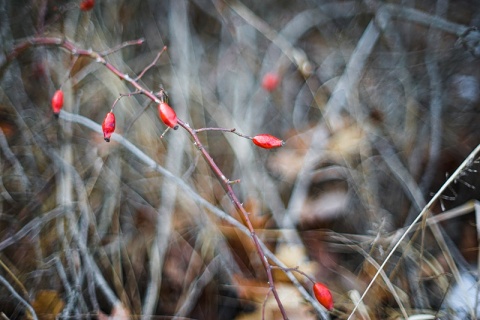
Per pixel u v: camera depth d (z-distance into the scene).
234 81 0.70
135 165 0.61
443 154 0.62
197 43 0.71
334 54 0.72
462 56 0.66
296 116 0.68
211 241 0.57
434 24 0.67
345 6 0.74
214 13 0.72
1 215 0.56
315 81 0.70
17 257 0.54
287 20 0.75
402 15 0.69
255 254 0.57
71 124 0.60
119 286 0.54
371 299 0.53
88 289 0.53
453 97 0.65
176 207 0.59
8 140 0.59
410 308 0.52
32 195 0.57
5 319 0.51
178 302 0.55
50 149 0.59
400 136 0.64
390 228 0.58
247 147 0.63
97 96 0.64
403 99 0.66
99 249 0.55
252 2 0.75
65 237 0.55
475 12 0.69
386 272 0.55
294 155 0.65
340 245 0.58
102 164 0.59
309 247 0.58
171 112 0.46
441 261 0.56
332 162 0.64
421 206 0.58
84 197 0.57
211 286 0.55
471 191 0.59
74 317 0.51
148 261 0.56
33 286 0.53
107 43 0.66
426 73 0.67
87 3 0.59
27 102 0.61
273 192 0.62
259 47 0.73
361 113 0.66
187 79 0.66
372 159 0.62
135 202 0.59
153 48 0.70
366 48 0.69
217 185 0.61
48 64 0.62
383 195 0.61
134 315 0.53
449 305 0.52
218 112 0.65
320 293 0.45
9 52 0.60
